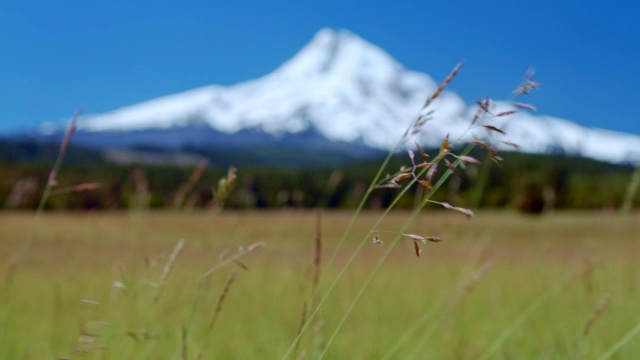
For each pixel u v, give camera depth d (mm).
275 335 5398
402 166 1685
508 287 8820
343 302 5480
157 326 3242
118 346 3305
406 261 13242
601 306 3307
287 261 6785
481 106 1530
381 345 5160
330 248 13359
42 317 6219
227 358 4730
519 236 27312
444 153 1559
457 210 1507
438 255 13484
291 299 6660
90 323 2004
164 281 2229
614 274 6820
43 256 11227
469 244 3988
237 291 7320
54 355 4125
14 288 3795
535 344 4805
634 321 5465
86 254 7863
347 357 4891
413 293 9242
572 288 5957
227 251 2008
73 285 6438
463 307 6812
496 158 1527
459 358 4172
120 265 2338
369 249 13180
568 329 4656
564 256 13086
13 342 4621
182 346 2475
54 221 29500
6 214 35281
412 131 1613
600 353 3992
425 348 4602
